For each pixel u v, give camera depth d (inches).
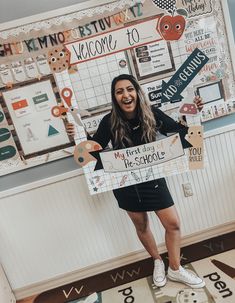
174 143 71.1
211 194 85.7
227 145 82.7
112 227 84.4
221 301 69.3
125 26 68.6
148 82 72.9
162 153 71.5
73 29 71.5
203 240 89.4
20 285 85.2
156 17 70.6
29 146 77.5
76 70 69.6
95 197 81.7
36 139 77.2
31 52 72.2
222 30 75.8
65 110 70.1
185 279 75.3
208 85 78.5
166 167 72.2
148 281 80.4
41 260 84.3
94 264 86.9
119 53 70.1
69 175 79.3
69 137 77.7
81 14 70.8
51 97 75.0
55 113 75.9
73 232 83.4
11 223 80.5
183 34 73.3
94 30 71.7
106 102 72.5
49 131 76.9
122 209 82.7
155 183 73.2
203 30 74.7
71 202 81.3
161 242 87.7
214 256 83.2
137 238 86.4
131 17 71.1
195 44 74.8
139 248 87.3
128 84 67.7
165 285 77.6
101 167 72.3
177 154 71.6
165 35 69.4
